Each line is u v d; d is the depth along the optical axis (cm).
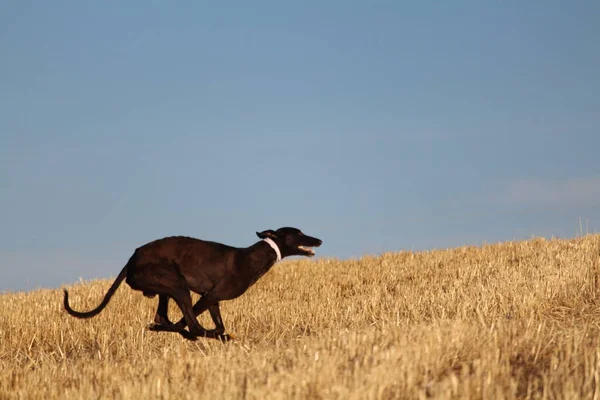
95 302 6144
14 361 4512
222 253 4084
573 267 6112
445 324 3878
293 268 8250
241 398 2658
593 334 3797
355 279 7450
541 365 3008
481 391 2558
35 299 6425
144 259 4041
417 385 2700
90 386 3111
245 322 5397
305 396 2594
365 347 3369
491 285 5759
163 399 2786
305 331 5022
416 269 7925
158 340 4912
